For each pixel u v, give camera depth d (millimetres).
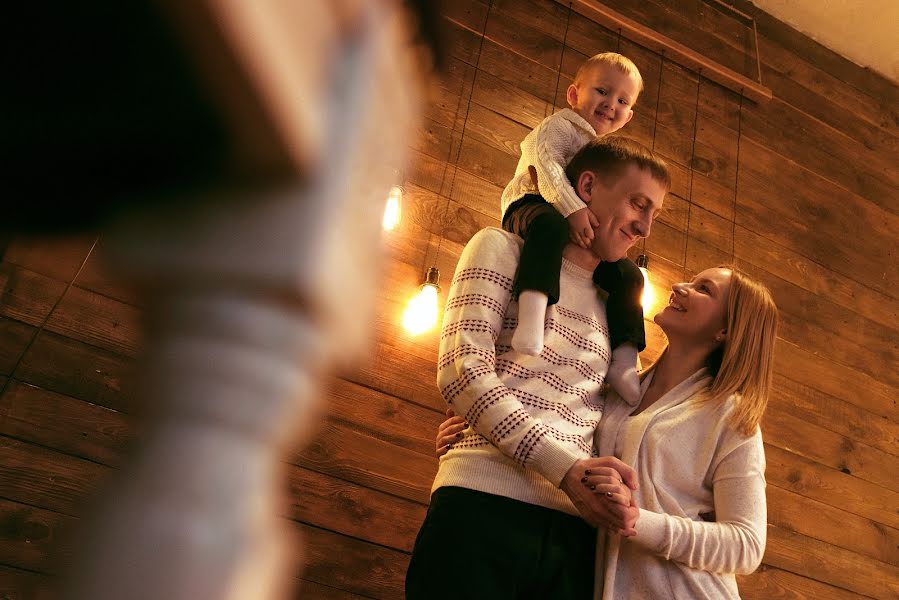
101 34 166
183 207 192
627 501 1571
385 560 2584
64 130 177
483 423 1645
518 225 1969
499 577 1592
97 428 2365
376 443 2709
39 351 2391
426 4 213
